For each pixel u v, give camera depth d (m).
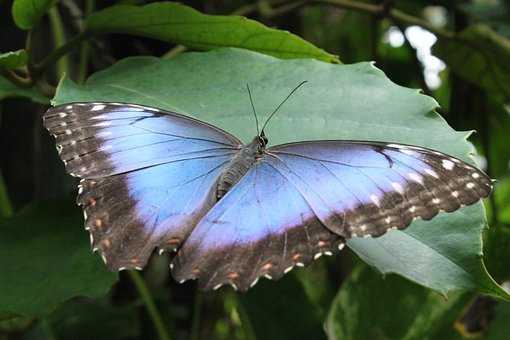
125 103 0.48
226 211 0.47
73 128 0.47
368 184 0.46
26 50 0.51
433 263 0.46
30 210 0.50
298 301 0.56
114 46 0.61
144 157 0.48
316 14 0.71
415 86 0.70
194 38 0.52
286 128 0.49
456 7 0.65
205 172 0.48
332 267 0.66
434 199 0.45
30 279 0.48
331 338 0.55
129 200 0.47
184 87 0.50
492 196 0.64
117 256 0.46
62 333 0.62
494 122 0.68
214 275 0.46
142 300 0.63
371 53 0.68
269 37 0.51
